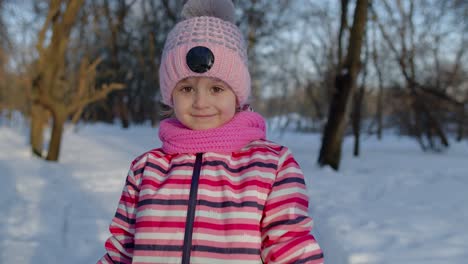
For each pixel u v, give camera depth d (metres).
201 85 1.24
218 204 1.15
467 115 12.55
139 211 1.21
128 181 1.32
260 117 1.37
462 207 4.25
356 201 4.57
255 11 14.13
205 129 1.26
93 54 9.64
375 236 3.19
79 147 9.45
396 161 8.91
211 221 1.13
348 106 7.19
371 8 10.31
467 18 12.39
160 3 17.38
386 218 3.77
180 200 1.18
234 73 1.24
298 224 1.11
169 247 1.13
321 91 13.57
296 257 1.08
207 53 1.20
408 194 5.01
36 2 8.28
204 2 1.42
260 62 18.84
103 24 14.45
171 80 1.27
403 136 20.09
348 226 3.48
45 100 6.64
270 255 1.10
